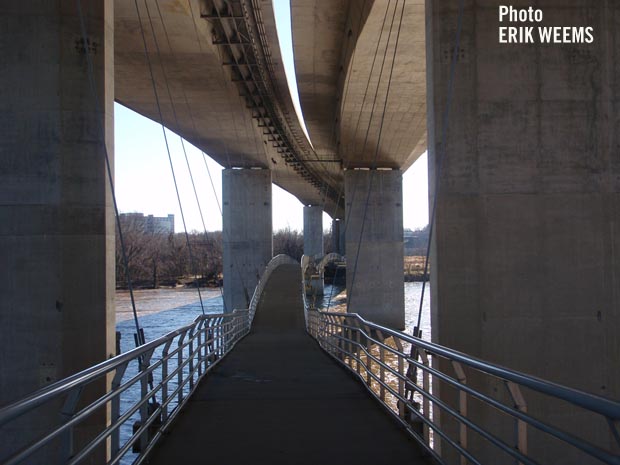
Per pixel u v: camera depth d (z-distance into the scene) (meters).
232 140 40.69
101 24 13.06
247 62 27.67
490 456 12.29
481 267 12.55
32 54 12.80
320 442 6.41
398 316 45.09
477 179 12.62
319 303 72.81
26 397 2.85
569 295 12.52
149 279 108.00
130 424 20.95
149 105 33.47
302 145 49.66
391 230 45.84
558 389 2.94
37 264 12.64
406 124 36.19
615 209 12.62
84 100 12.89
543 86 12.66
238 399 9.08
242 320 25.41
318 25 24.98
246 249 45.81
